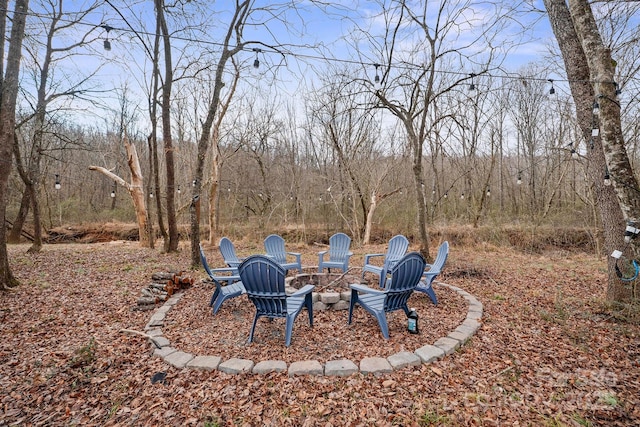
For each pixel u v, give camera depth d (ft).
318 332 11.73
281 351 10.19
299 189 42.80
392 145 39.88
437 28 21.17
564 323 12.12
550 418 7.12
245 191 50.19
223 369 9.02
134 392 8.32
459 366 9.23
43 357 10.04
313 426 7.02
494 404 7.61
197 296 15.98
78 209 53.36
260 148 50.96
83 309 14.33
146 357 9.99
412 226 38.70
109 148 51.06
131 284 18.22
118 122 55.01
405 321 12.62
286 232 40.47
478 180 45.19
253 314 13.67
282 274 10.39
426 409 7.46
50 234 44.29
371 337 11.18
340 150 36.76
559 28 13.98
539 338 11.01
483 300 15.21
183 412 7.52
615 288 13.12
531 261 25.99
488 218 38.60
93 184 61.46
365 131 37.27
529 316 13.04
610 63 11.93
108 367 9.48
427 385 8.31
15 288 17.11
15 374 9.16
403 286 11.56
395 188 40.60
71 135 47.52
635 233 10.52
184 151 43.50
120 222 50.65
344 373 8.70
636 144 22.76
